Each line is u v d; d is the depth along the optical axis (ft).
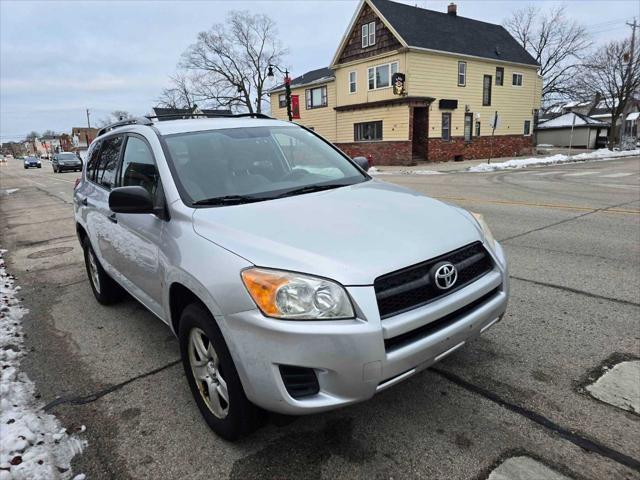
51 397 9.99
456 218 9.18
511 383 9.75
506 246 21.08
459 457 7.66
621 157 95.86
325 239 7.59
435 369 10.40
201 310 7.97
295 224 8.13
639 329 12.04
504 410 8.84
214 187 9.72
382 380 6.93
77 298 16.46
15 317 14.70
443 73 85.81
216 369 8.11
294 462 7.71
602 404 8.92
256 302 6.87
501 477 7.20
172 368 11.10
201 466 7.73
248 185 10.11
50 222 35.60
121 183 12.12
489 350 11.18
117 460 7.93
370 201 9.58
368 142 91.71
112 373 10.96
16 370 11.17
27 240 28.63
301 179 11.00
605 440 7.93
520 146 104.99
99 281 14.94
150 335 13.00
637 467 7.32
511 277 16.57
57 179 94.22
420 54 82.02
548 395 9.27
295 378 6.89
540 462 7.48
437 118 86.69
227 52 150.71
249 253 7.34
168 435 8.55
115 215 11.75
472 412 8.82
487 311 8.38
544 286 15.52
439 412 8.86
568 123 138.10
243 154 10.92
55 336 13.19
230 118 12.87
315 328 6.62
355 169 12.43
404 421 8.64
